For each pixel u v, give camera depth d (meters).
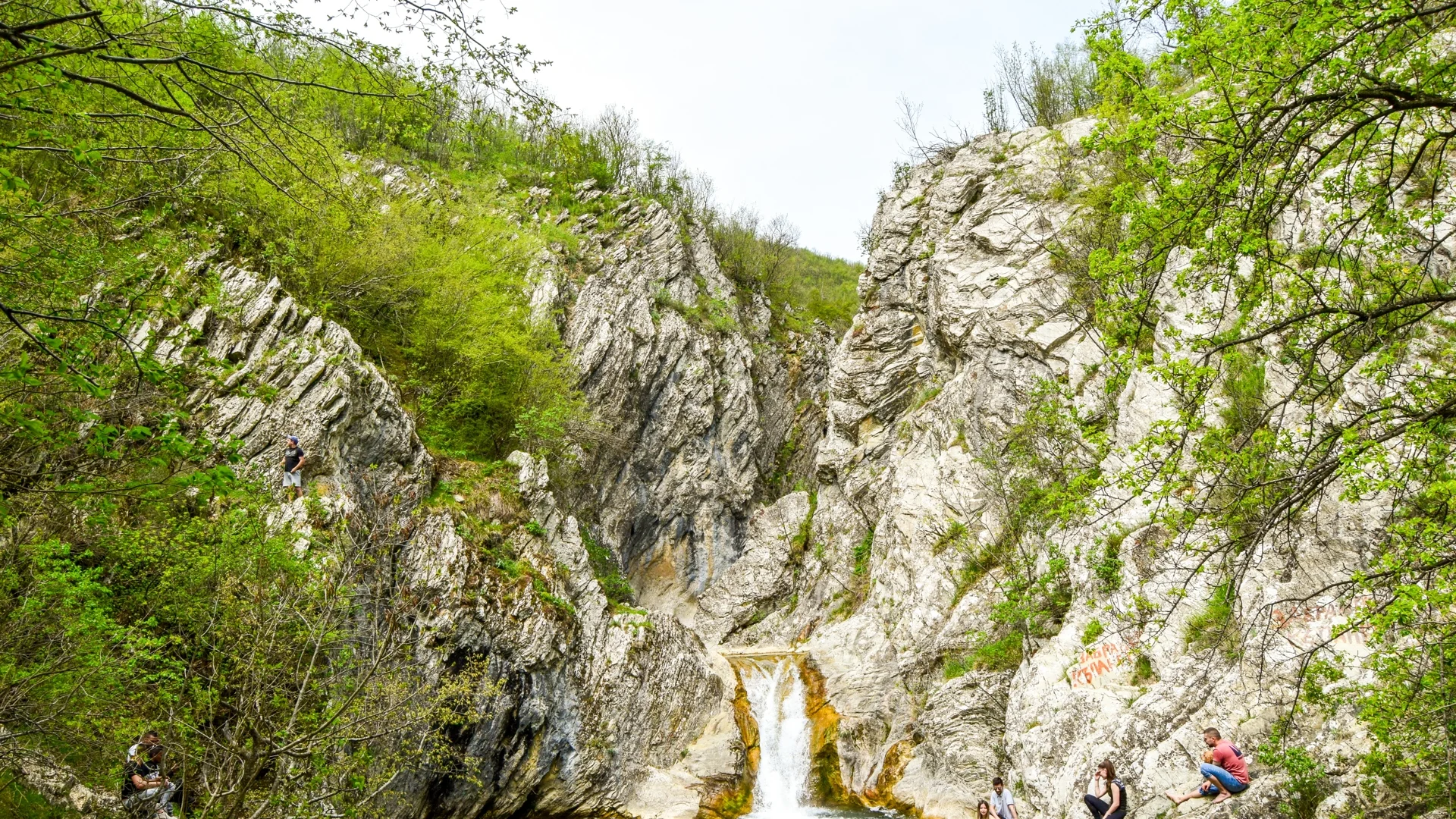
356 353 20.70
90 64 9.49
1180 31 8.62
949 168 36.16
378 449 20.30
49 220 8.05
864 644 27.80
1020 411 27.02
